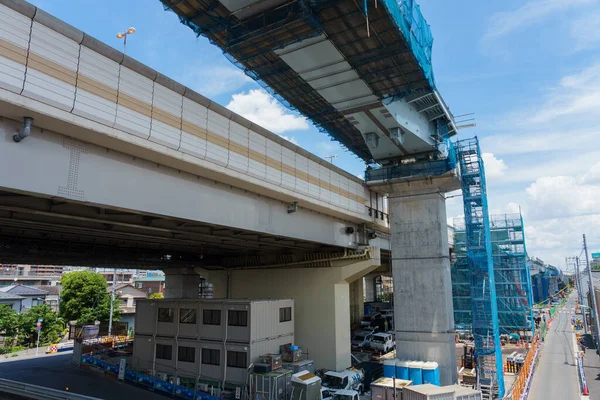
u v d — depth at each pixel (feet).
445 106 94.53
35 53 39.14
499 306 173.17
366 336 151.84
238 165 63.41
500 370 94.89
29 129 39.68
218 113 60.70
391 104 79.97
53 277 330.34
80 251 95.55
